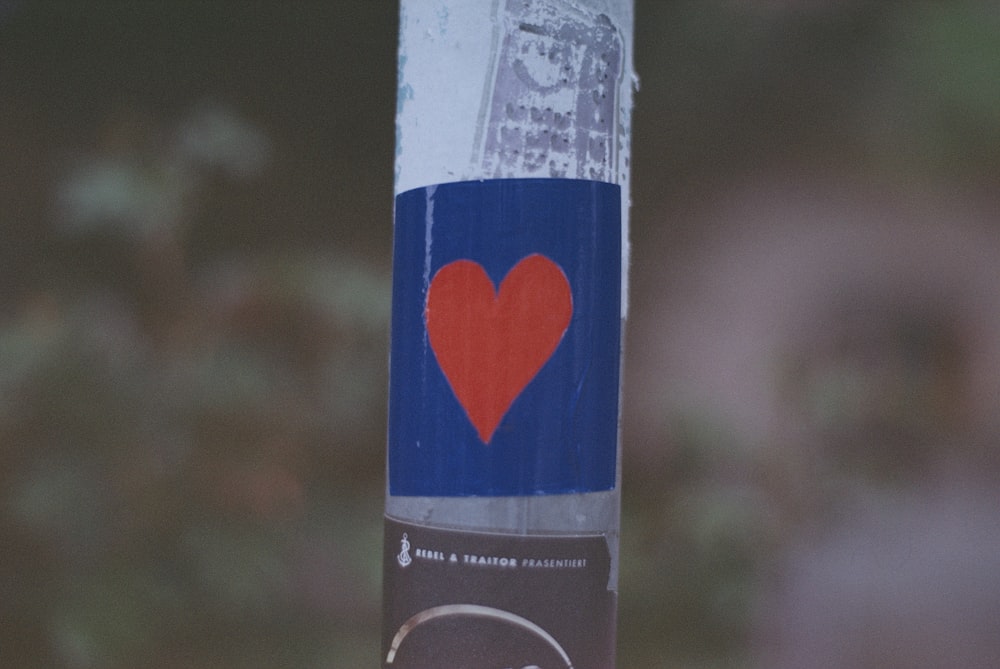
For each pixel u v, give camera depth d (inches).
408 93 59.9
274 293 177.0
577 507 57.4
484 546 56.7
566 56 58.6
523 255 57.2
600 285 58.5
